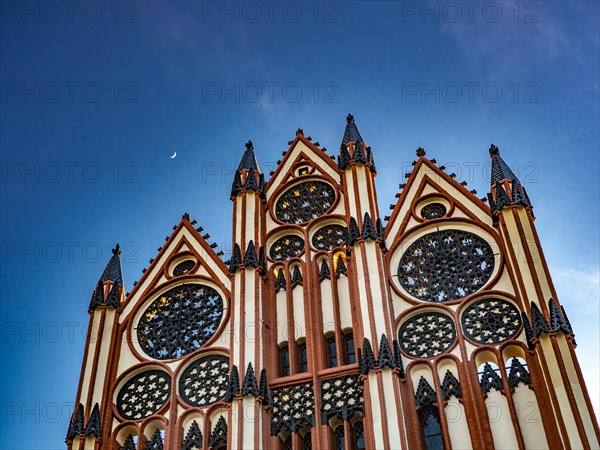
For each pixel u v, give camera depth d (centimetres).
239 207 4769
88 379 4341
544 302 3850
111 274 4825
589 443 3384
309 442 3953
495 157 4594
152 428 4231
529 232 4144
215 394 4219
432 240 4444
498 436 3681
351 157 4722
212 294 4622
